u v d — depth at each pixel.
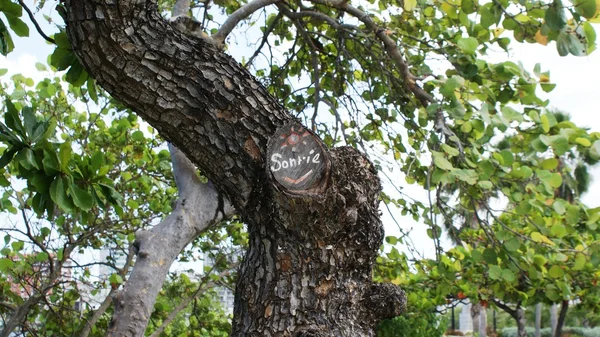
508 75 3.74
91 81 2.79
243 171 2.23
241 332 2.26
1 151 4.71
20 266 5.51
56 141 3.26
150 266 3.12
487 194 3.88
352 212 2.16
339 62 4.76
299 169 2.10
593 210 3.82
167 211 5.84
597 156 3.45
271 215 2.20
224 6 5.05
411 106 4.71
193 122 2.19
